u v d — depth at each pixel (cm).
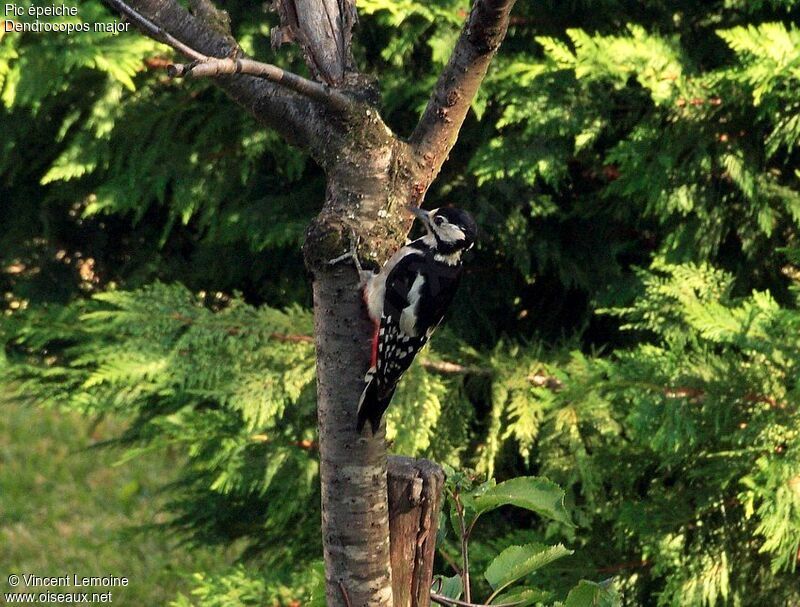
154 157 1105
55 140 1170
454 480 609
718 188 1039
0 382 1141
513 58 1077
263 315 1034
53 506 1936
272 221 1127
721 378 866
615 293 1124
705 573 956
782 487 830
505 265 1182
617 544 1005
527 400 1030
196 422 1019
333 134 566
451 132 586
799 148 1073
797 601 1006
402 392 996
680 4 1098
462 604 605
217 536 1278
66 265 1304
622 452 984
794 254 895
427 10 1007
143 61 1052
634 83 1048
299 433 1072
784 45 883
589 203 1105
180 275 1259
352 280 558
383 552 586
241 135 1129
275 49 609
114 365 980
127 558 1756
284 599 1084
